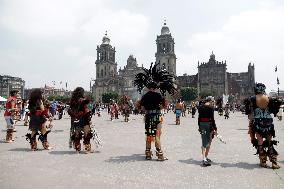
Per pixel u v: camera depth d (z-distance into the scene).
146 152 7.44
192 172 6.05
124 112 25.33
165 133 14.22
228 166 6.66
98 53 143.75
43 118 8.70
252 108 6.83
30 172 5.86
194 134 13.71
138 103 7.67
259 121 6.66
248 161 7.26
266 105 6.67
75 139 8.27
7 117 10.36
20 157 7.46
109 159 7.33
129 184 5.10
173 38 125.88
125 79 133.50
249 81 140.25
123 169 6.25
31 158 7.34
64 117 31.59
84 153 8.16
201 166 6.65
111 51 144.38
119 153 8.24
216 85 124.12
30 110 8.65
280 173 6.00
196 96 119.69
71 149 8.87
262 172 6.08
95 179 5.40
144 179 5.45
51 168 6.24
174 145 9.97
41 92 8.80
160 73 8.44
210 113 6.93
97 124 20.73
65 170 6.07
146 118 7.47
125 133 13.92
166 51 124.00
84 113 8.27
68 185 5.00
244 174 5.90
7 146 9.41
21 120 23.02
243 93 138.50
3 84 192.25
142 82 8.40
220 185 5.09
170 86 8.47
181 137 12.41
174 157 7.73
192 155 8.05
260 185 5.09
